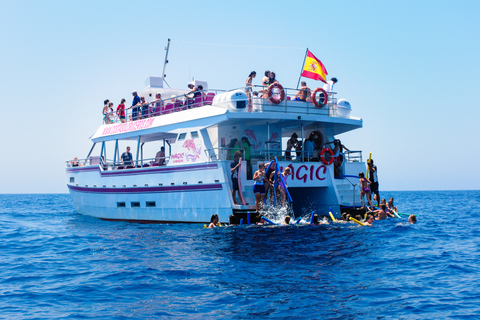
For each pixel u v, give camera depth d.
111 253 14.44
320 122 21.30
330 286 9.66
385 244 14.67
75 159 28.19
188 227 19.33
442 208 41.38
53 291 9.97
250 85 20.00
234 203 18.62
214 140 22.44
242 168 19.16
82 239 18.05
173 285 10.07
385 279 10.22
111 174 23.70
